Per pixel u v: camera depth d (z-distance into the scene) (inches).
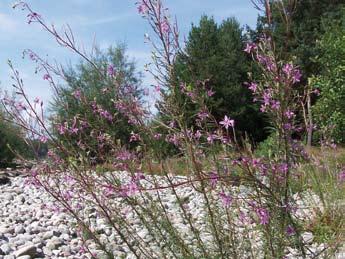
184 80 146.6
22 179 496.4
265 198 132.6
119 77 161.6
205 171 141.6
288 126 130.6
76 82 173.3
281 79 128.2
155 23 140.9
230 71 1071.6
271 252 135.6
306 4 1232.2
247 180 129.4
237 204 145.3
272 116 130.6
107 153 165.6
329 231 191.2
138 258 154.0
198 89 145.3
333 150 270.2
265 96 129.6
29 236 248.2
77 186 177.5
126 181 159.5
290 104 133.7
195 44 1128.2
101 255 190.4
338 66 565.9
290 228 133.5
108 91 164.6
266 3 127.8
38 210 307.0
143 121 159.0
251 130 1048.2
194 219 173.0
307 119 153.9
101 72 163.8
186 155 147.6
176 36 143.2
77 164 163.8
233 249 145.3
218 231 148.9
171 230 155.0
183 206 159.9
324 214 209.0
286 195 131.5
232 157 133.1
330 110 542.6
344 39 584.7
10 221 285.7
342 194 237.3
